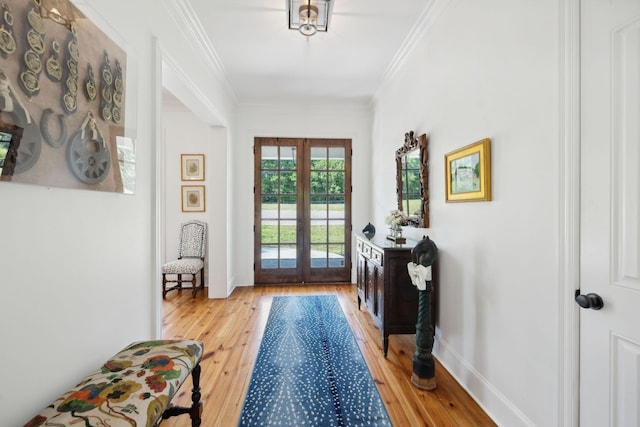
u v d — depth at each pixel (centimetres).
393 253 225
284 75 338
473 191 174
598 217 107
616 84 101
